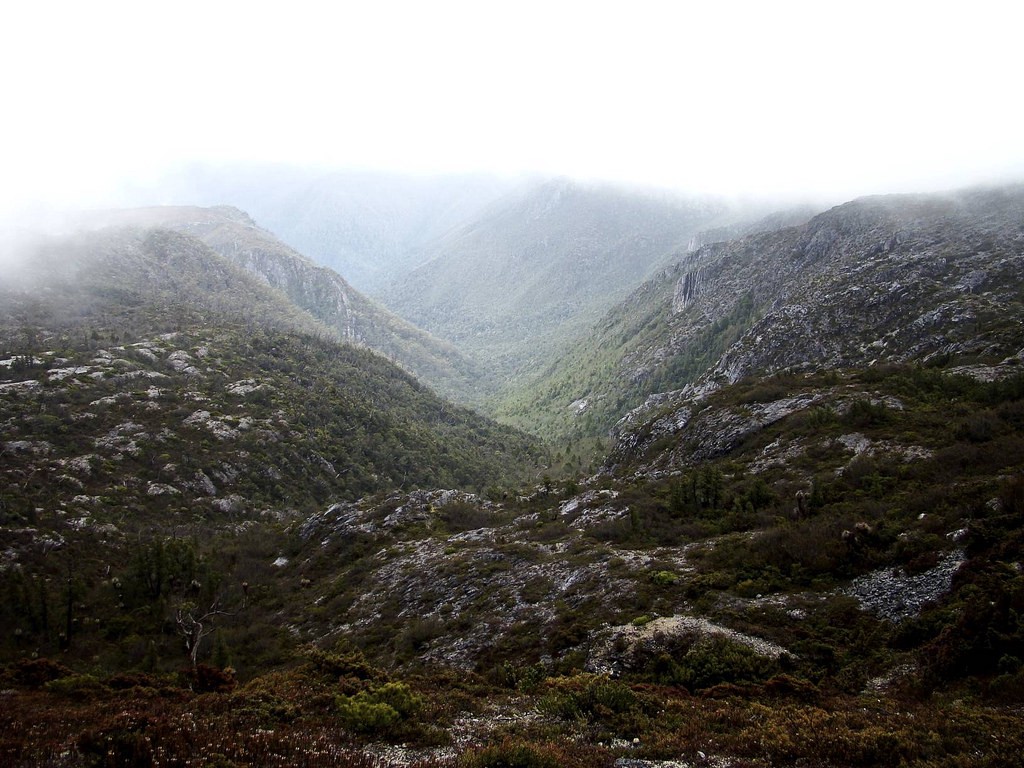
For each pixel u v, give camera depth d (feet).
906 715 63.31
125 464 453.17
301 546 301.84
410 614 176.55
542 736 67.05
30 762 53.21
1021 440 150.71
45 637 225.76
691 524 182.70
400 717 73.26
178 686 89.10
